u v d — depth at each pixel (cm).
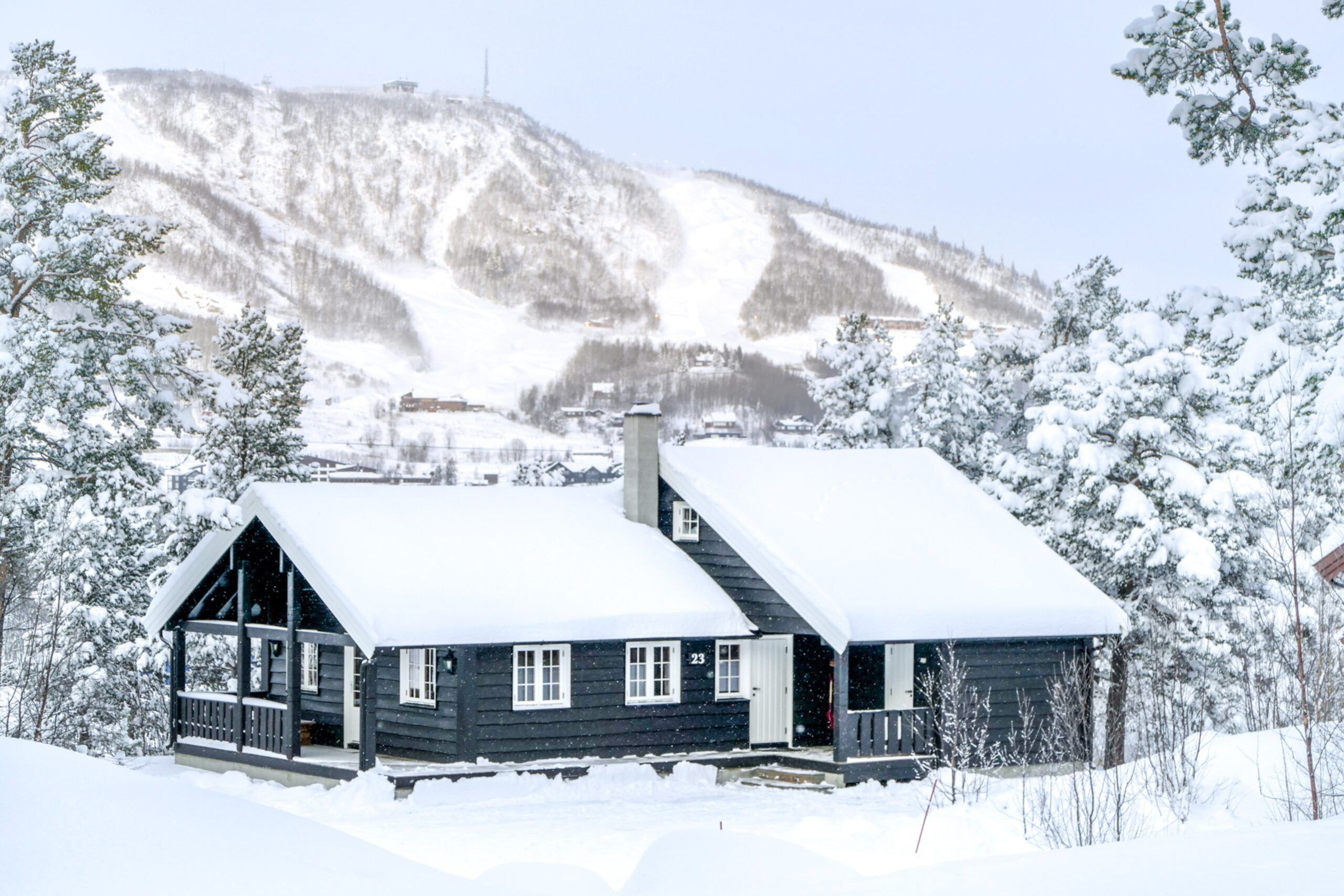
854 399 4372
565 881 1133
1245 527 3070
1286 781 1727
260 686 2973
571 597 2645
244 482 4303
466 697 2503
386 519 2752
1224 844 1168
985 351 4316
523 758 2555
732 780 2686
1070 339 4197
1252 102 2209
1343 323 2064
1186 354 3194
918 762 2533
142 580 3841
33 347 2897
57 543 3212
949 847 1661
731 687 2803
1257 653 2670
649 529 3020
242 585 2756
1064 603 2833
